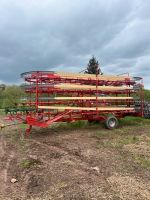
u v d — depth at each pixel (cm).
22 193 638
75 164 793
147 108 1527
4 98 3106
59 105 1295
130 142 1063
